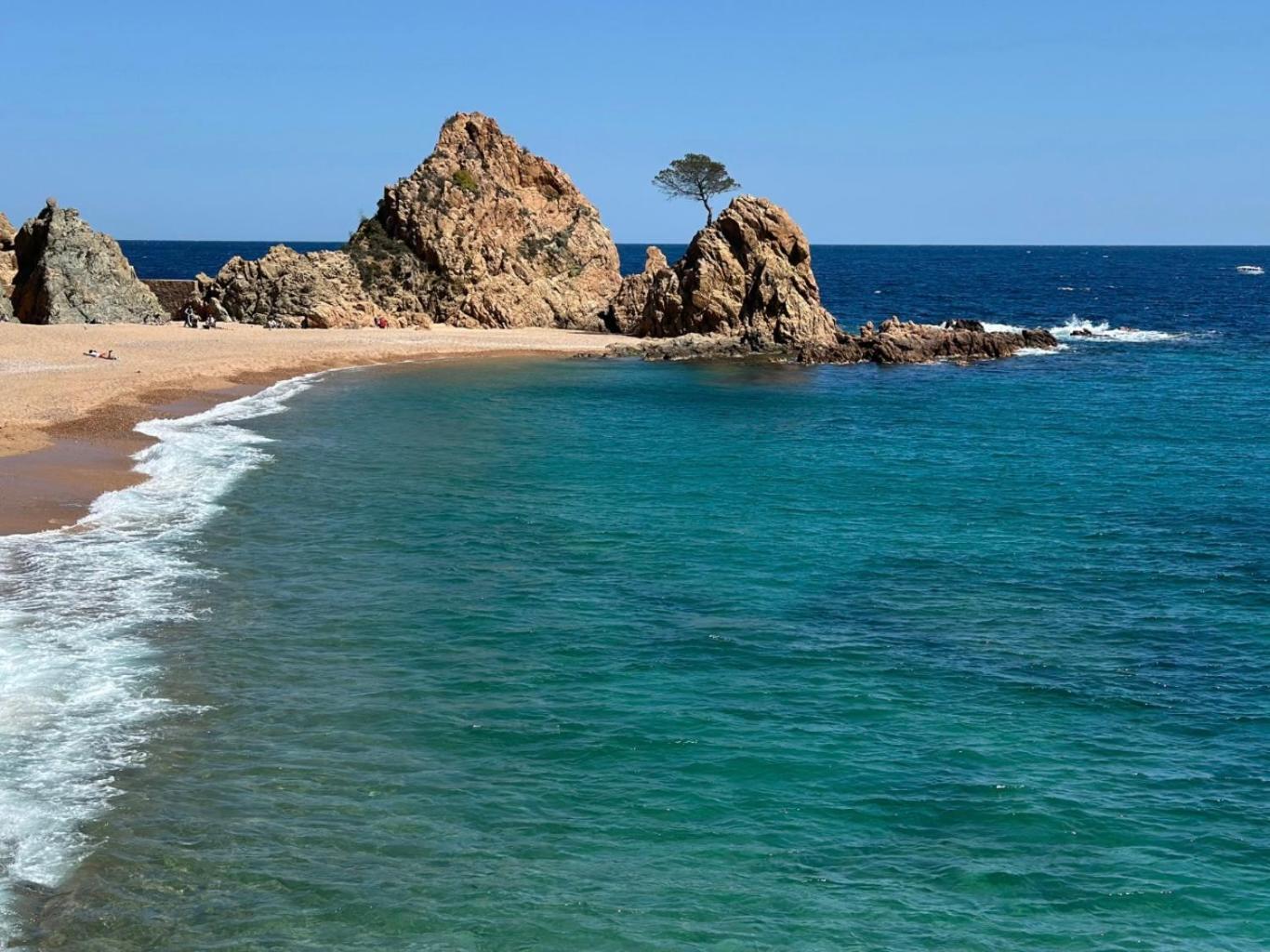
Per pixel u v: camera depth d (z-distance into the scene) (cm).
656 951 1486
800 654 2628
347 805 1845
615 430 5956
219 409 6047
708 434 5869
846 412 6769
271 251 10744
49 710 2142
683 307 10650
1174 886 1678
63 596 2808
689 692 2380
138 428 5228
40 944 1444
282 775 1938
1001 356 9994
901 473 4859
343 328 10362
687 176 13588
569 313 11738
